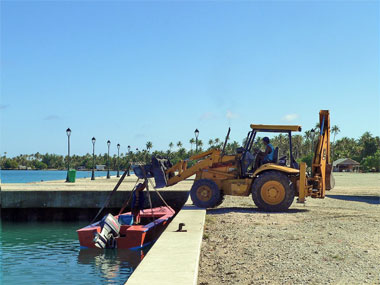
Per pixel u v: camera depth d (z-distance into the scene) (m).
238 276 6.43
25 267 10.39
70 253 12.20
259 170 15.40
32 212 22.06
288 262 7.31
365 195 22.92
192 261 6.14
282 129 16.02
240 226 11.48
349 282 6.07
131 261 11.09
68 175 37.81
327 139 16.41
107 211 21.84
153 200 21.67
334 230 10.77
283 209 15.05
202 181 15.83
